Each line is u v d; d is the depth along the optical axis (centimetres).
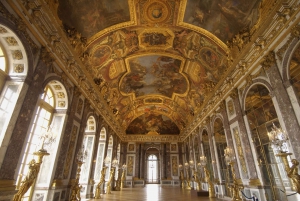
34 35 725
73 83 1112
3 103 646
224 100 1344
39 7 716
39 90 756
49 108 983
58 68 928
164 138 3062
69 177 1051
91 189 1409
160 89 2328
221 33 1173
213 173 1568
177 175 2838
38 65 747
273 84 804
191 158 2397
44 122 951
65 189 991
